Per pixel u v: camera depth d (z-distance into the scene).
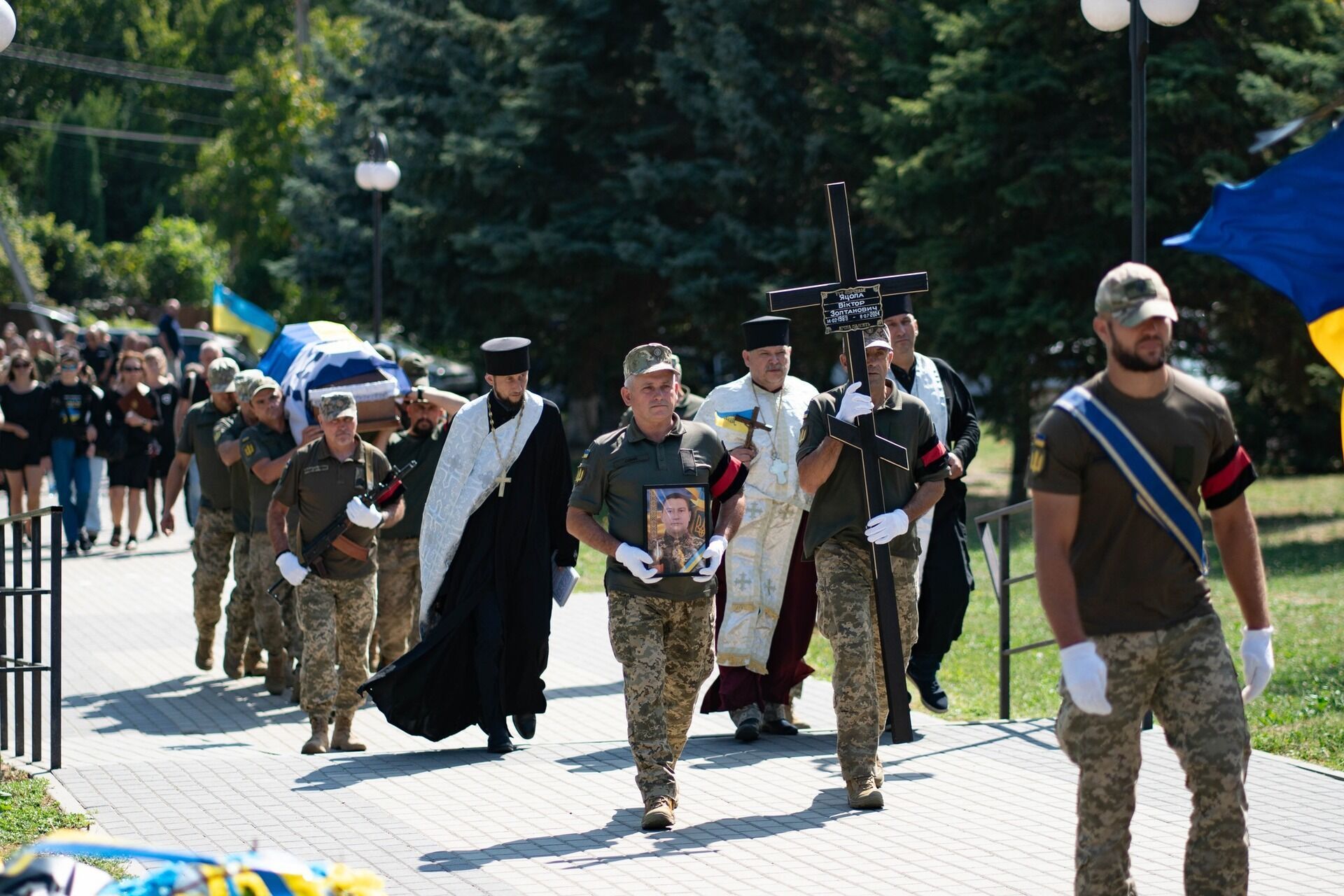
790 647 12.32
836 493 9.98
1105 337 6.55
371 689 11.85
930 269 29.84
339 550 12.25
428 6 43.72
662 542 9.53
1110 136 28.30
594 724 13.95
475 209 40.91
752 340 12.09
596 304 40.72
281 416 14.61
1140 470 6.46
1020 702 15.02
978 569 25.09
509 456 12.14
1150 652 6.54
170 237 97.44
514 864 8.72
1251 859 8.64
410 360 16.20
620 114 39.50
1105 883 6.61
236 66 116.38
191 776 10.89
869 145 33.25
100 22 119.00
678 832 9.40
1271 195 8.41
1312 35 27.52
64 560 25.12
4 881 4.83
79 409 25.64
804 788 10.54
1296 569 23.11
